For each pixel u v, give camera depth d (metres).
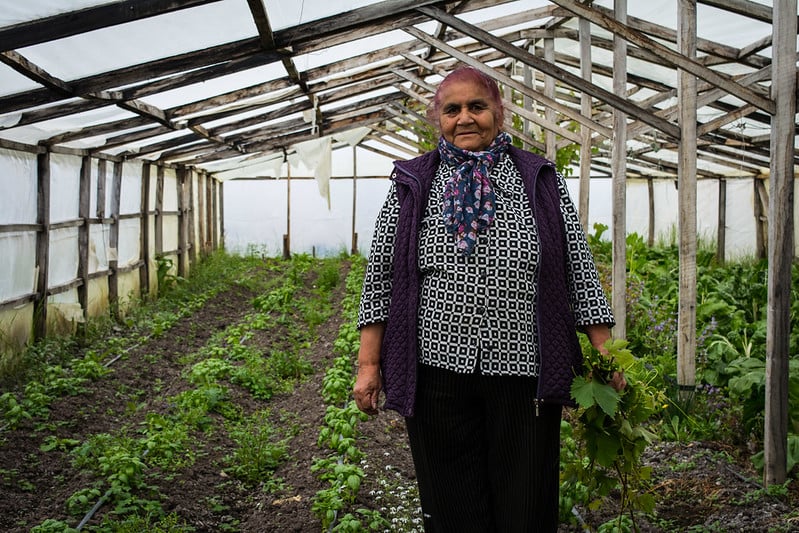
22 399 6.92
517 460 2.68
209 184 19.69
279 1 5.41
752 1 6.41
